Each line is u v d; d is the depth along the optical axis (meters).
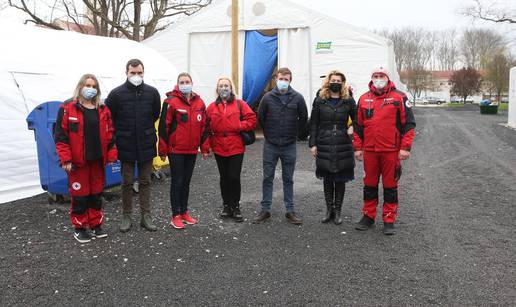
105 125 5.12
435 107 59.91
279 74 5.68
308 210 6.49
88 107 5.02
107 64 9.51
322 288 3.92
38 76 7.84
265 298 3.74
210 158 11.50
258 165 10.32
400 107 5.25
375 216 5.72
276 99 5.72
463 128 21.75
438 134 18.59
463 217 6.09
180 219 5.66
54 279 4.13
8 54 7.59
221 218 6.04
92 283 4.05
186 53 16.56
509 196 7.25
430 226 5.69
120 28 22.78
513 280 4.06
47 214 6.34
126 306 3.63
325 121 5.70
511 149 13.36
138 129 5.31
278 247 4.95
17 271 4.31
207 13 16.27
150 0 23.94
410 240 5.16
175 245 5.02
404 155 5.25
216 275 4.21
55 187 6.62
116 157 5.25
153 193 7.59
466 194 7.43
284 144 5.74
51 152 6.57
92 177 5.18
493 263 4.46
